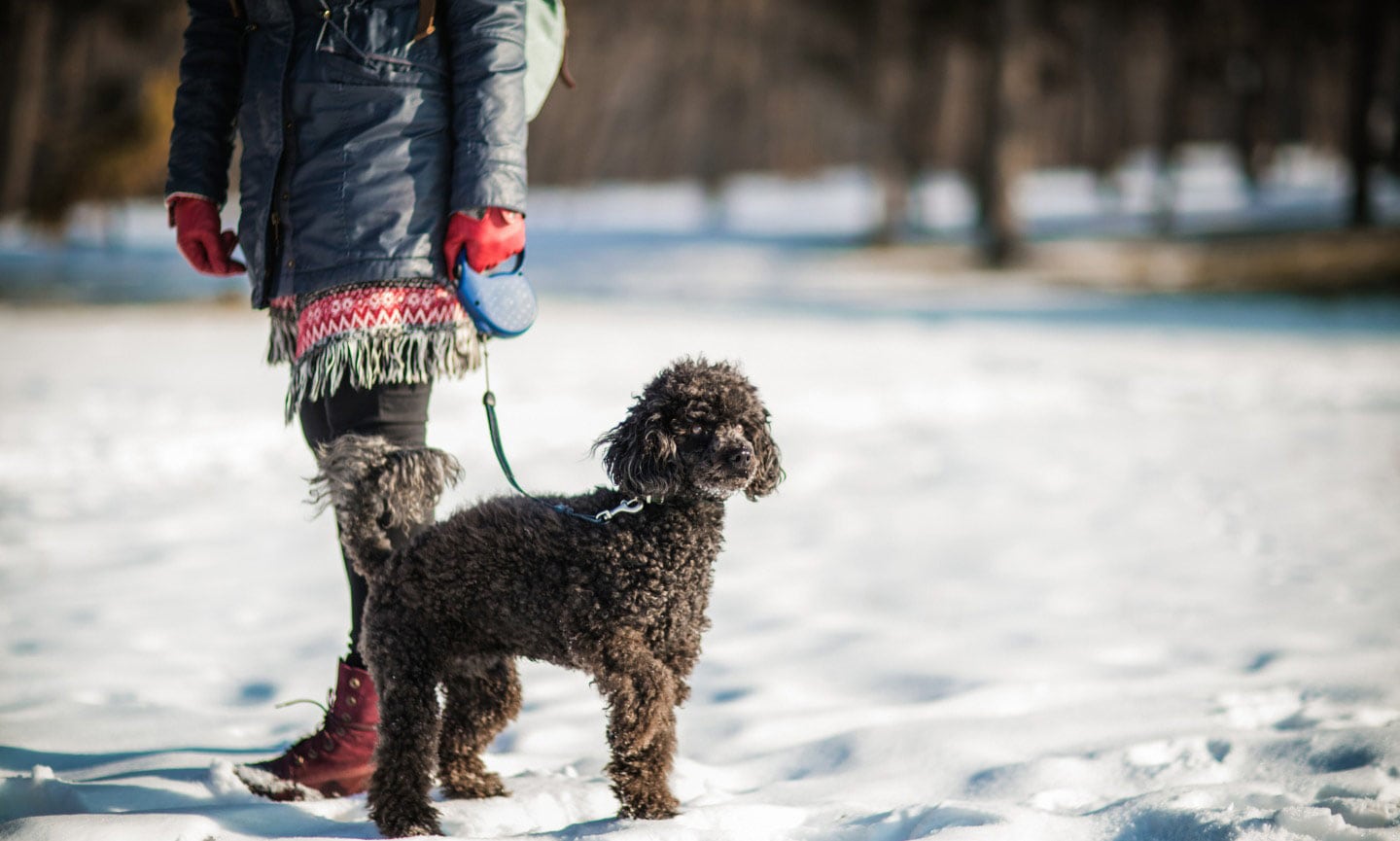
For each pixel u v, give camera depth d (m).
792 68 47.75
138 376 14.20
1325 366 16.23
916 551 6.68
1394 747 3.30
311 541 6.87
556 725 3.95
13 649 4.74
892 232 42.41
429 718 3.13
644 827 2.83
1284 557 6.36
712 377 3.37
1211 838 2.71
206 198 3.51
